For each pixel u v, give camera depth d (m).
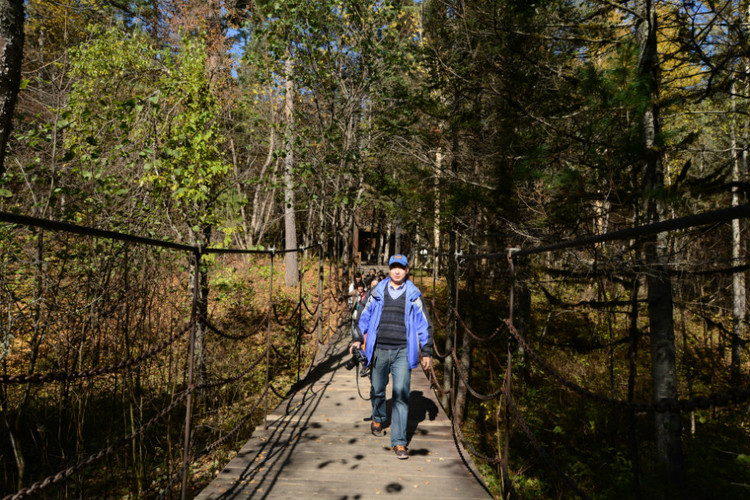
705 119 9.50
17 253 4.72
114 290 5.07
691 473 6.03
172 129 7.52
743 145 9.13
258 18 10.65
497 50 6.81
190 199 7.49
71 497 4.56
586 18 6.46
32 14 7.01
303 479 3.73
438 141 9.36
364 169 10.94
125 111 6.48
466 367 10.20
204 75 8.36
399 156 11.22
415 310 4.36
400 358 4.29
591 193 5.84
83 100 6.55
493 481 7.43
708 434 7.57
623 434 8.28
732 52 4.92
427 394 6.36
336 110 11.52
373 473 3.86
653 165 5.70
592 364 10.63
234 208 8.58
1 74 3.59
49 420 5.00
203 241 7.66
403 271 4.34
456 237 9.95
